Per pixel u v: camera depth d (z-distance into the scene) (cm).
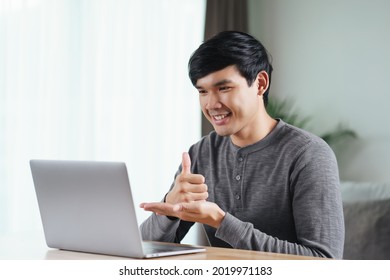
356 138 498
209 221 193
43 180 193
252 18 562
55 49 427
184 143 504
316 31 524
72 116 437
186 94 504
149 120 479
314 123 521
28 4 411
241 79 212
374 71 490
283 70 544
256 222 229
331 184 211
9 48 403
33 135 415
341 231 207
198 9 514
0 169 401
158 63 485
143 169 476
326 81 517
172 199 195
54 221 195
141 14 475
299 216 211
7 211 403
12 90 405
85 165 179
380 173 484
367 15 495
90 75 445
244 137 232
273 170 227
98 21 452
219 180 244
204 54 208
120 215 175
